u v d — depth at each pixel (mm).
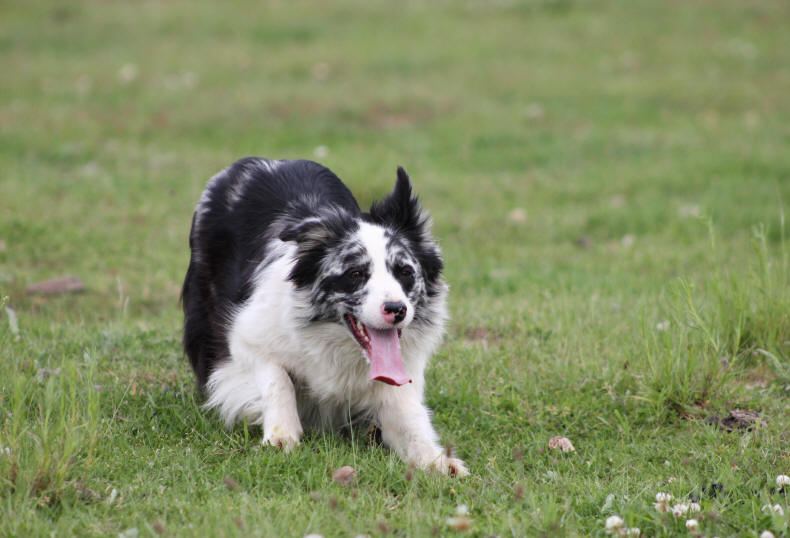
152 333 10430
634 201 18484
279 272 7711
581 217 17453
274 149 21203
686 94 26094
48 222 15477
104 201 17031
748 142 21891
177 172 19172
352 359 7625
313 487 6648
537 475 7000
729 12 34750
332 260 7316
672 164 20562
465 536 5801
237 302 8055
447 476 6848
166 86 25812
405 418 7598
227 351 8195
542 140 22625
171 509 6043
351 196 9195
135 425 7707
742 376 9328
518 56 29984
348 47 30422
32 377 8203
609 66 28969
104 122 22469
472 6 35781
